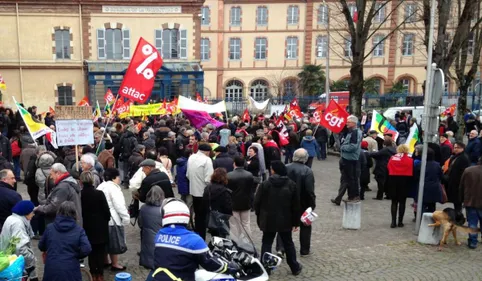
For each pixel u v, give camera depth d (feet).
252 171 33.22
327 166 60.64
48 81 109.60
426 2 57.31
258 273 16.96
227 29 156.56
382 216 35.70
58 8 107.86
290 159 56.44
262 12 156.04
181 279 14.03
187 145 41.39
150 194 22.34
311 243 29.01
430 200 30.58
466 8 54.44
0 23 105.60
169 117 68.64
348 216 31.96
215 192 24.88
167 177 24.84
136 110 69.82
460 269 24.58
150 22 112.57
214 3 154.71
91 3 108.99
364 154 40.63
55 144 39.93
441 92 28.86
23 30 107.04
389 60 154.81
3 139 42.39
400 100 128.67
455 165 31.83
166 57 114.62
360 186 41.37
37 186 29.71
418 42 134.92
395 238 30.09
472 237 27.94
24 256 18.76
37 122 34.55
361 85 65.51
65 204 17.60
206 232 30.53
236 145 39.88
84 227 21.15
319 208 38.19
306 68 149.48
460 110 73.61
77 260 17.29
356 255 26.78
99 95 111.14
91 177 21.54
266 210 22.85
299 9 154.81
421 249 27.91
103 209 21.43
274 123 61.05
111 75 110.11
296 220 23.04
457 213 28.09
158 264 14.24
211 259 14.43
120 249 23.09
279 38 156.56
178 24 113.60
